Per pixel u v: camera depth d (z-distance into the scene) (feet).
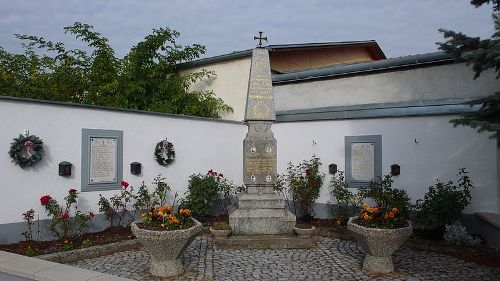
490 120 20.01
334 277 20.26
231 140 38.45
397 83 34.94
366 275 20.54
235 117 42.75
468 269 21.39
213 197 33.71
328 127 35.65
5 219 23.72
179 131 33.94
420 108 32.45
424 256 23.99
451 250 24.23
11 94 42.39
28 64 47.16
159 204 31.94
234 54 42.22
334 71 38.09
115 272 20.56
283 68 44.42
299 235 26.71
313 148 36.35
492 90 30.27
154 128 32.14
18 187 24.29
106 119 28.99
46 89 45.16
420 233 28.60
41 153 24.97
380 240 20.06
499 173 27.94
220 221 33.71
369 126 33.50
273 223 27.66
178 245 19.43
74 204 26.96
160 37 44.73
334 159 35.19
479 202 28.48
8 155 23.89
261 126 29.30
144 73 44.24
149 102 44.01
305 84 40.27
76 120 27.25
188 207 32.71
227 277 20.21
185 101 42.88
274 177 28.99
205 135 36.04
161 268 19.93
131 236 26.91
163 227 19.77
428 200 27.76
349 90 37.63
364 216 21.25
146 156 31.53
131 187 30.17
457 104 30.99
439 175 30.12
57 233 24.80
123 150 29.96
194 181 33.09
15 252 22.36
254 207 27.96
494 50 18.22
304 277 20.27
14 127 24.21
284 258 23.77
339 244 27.27
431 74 33.19
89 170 27.86
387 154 32.48
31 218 24.25
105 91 44.01
